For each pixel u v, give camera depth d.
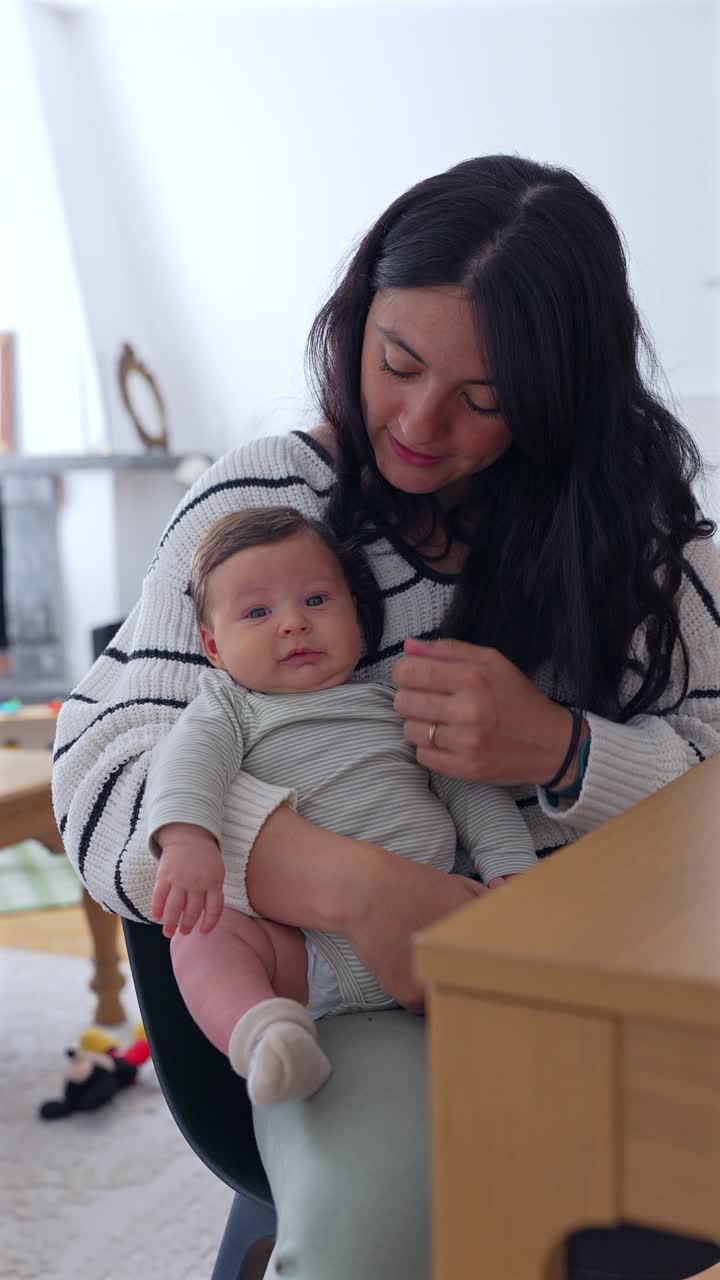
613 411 1.09
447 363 0.99
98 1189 1.85
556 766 1.02
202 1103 1.02
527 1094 0.52
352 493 1.16
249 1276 0.96
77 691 1.15
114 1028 2.44
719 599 1.22
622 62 5.14
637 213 5.14
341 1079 0.87
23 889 3.40
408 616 1.15
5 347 5.91
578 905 0.57
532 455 1.08
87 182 5.97
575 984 0.50
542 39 5.28
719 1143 0.49
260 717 1.05
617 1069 0.50
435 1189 0.54
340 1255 0.77
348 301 1.08
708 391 5.02
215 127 5.88
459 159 5.52
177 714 1.08
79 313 5.79
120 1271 1.63
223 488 1.19
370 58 5.61
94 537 5.81
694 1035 0.48
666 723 1.13
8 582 5.88
